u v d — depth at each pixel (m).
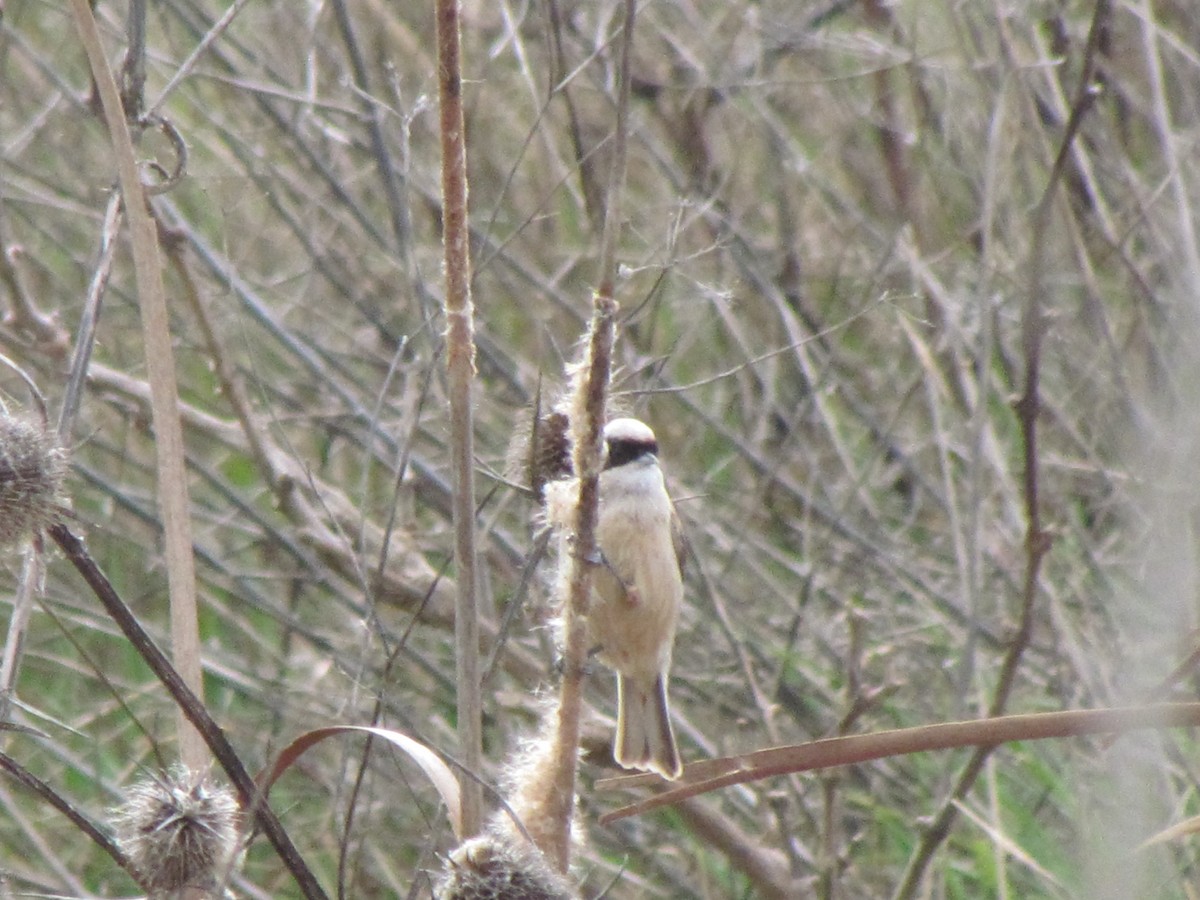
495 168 13.20
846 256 13.36
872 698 8.49
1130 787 7.52
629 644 7.51
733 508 12.37
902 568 11.32
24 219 12.21
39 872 9.71
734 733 10.91
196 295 9.67
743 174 13.47
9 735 10.45
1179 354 9.46
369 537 10.06
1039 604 10.34
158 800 4.82
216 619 12.16
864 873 9.97
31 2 12.46
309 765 10.30
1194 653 7.12
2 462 4.89
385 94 12.49
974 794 9.95
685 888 10.12
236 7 7.16
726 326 12.58
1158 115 10.34
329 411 12.66
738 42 13.84
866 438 12.99
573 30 12.73
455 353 5.08
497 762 10.03
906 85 13.57
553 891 4.41
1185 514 8.53
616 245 4.83
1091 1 12.55
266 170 12.23
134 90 6.64
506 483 6.24
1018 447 11.52
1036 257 7.59
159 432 5.51
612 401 7.82
